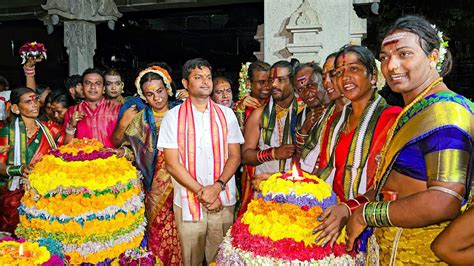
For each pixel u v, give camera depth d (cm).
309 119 267
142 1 790
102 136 387
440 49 155
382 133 203
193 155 288
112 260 271
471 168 139
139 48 1012
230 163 296
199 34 988
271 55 576
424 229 157
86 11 765
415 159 149
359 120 211
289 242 173
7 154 364
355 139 209
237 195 370
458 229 136
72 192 257
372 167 203
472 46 918
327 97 259
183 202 289
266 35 575
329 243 172
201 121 292
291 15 542
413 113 152
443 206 133
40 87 522
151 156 321
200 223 291
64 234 257
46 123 411
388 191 160
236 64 970
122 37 1009
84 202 257
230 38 974
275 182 187
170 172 288
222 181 288
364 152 206
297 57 541
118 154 296
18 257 204
